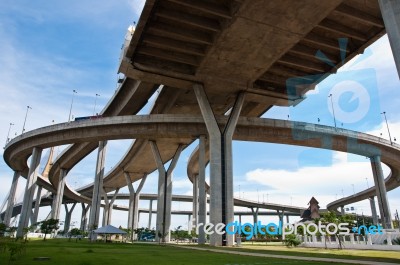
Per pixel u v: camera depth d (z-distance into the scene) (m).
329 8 30.59
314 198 59.22
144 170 85.00
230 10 32.06
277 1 29.56
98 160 59.09
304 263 16.09
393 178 75.56
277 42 35.88
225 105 52.72
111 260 16.44
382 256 21.72
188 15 33.78
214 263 15.52
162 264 14.70
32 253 19.95
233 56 38.72
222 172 40.62
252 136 47.94
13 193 70.88
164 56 39.72
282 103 51.81
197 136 48.75
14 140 58.31
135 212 82.56
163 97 52.31
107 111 66.00
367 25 36.28
